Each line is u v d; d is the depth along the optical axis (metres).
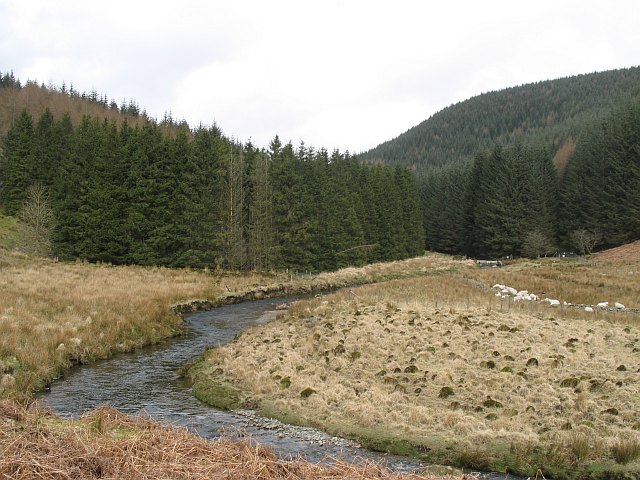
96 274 36.66
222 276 43.03
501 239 80.31
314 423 12.41
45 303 22.59
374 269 55.81
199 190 47.88
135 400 14.17
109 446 6.61
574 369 15.84
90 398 14.12
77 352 17.97
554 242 81.31
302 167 62.88
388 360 17.19
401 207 87.00
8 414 8.00
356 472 6.94
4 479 5.31
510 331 20.70
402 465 10.16
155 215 46.53
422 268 58.75
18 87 142.62
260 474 6.21
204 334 23.84
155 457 6.52
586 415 12.16
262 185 52.62
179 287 33.94
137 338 21.38
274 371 16.33
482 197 87.50
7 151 68.25
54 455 6.00
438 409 12.82
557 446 10.32
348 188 74.88
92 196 46.34
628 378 14.84
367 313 25.09
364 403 13.12
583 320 24.08
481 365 16.25
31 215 46.78
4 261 36.78
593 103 198.88
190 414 13.12
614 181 75.06
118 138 52.41
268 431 12.00
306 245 55.44
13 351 15.73
